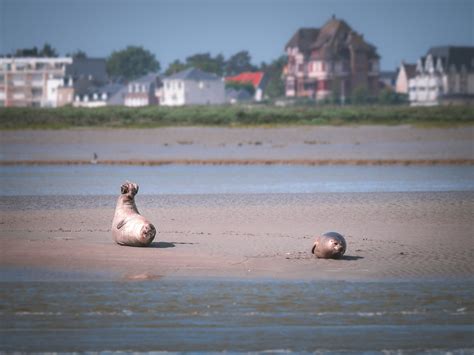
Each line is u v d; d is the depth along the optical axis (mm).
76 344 48125
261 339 49219
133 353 46812
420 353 47250
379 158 194000
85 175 157500
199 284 61625
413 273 66125
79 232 86062
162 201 116312
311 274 65312
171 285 61219
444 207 109062
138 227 75188
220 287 60750
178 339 49062
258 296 58344
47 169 171125
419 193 125125
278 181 144750
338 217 100062
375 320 52844
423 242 81438
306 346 48094
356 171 165250
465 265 69438
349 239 83312
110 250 73812
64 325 51469
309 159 190250
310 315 53875
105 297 57688
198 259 70375
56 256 70938
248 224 94250
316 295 58688
